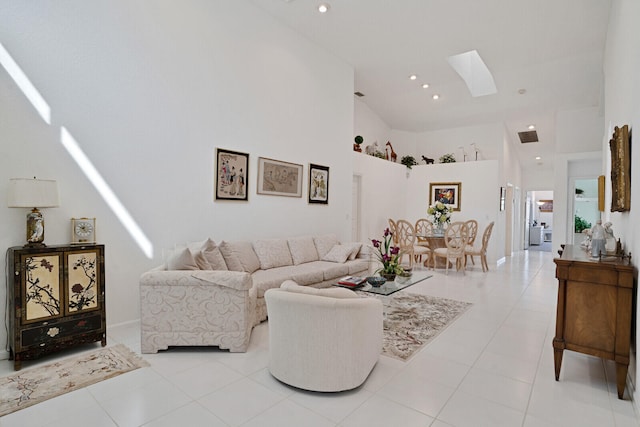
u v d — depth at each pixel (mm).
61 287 2752
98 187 3232
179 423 1938
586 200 7645
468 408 2121
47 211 2938
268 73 4840
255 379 2438
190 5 3924
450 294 4961
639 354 2068
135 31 3467
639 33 2293
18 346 2545
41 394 2219
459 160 9023
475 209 8211
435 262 7152
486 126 8625
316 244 5301
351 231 6469
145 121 3553
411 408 2109
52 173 2963
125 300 3426
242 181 4508
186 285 2850
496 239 7938
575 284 2420
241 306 2865
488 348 3033
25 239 2830
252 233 4664
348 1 4504
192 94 3955
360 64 6367
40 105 2895
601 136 7250
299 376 2285
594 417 2051
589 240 3459
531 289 5332
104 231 3277
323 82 5777
